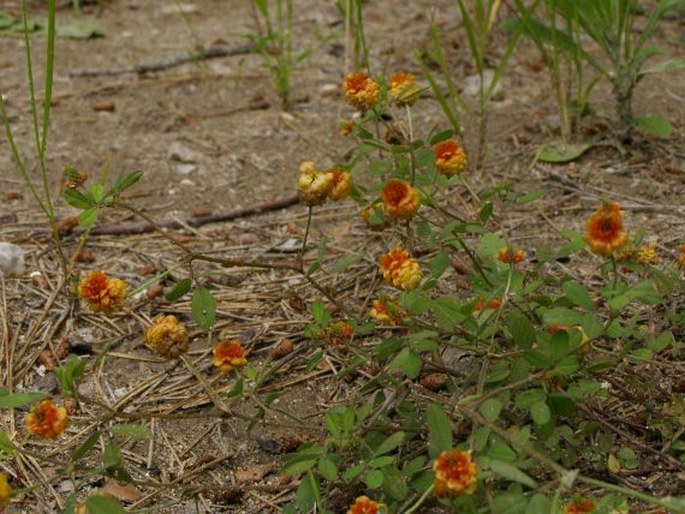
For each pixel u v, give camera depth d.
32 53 1.05
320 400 0.65
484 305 0.60
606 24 0.81
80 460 0.62
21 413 0.65
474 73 0.96
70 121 0.91
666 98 0.89
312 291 0.72
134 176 0.60
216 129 0.90
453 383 0.60
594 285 0.70
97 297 0.58
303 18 1.12
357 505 0.54
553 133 0.85
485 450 0.56
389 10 1.14
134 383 0.67
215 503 0.59
